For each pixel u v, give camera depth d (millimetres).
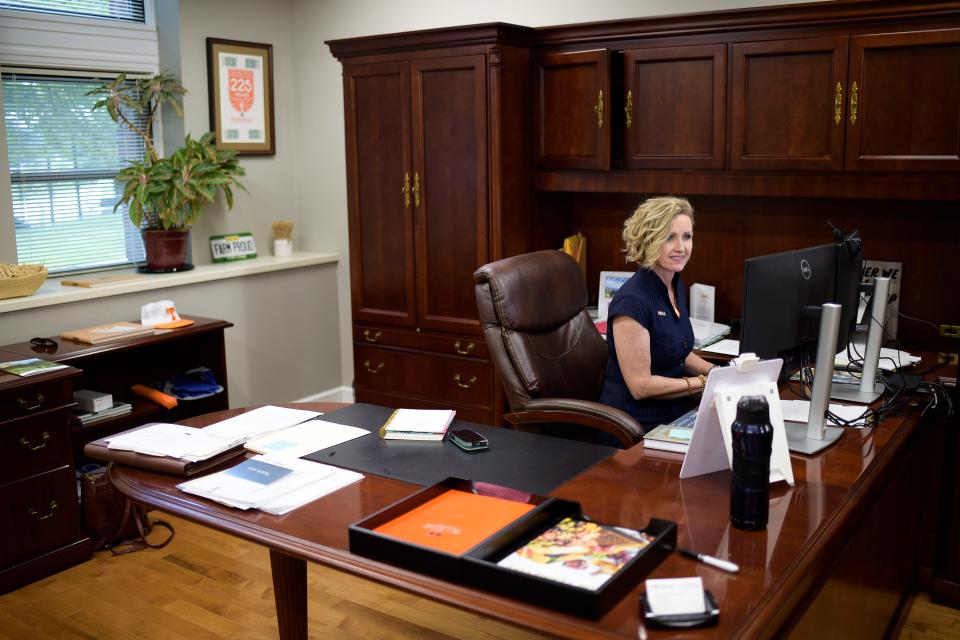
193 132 4480
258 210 4855
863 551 2104
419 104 3834
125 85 4379
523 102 3742
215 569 3234
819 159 3131
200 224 4539
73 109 4180
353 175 4145
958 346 3229
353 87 4055
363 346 4301
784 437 1948
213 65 4492
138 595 3039
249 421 2420
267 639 2750
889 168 3000
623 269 4016
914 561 2865
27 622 2859
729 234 3697
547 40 3666
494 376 3887
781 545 1622
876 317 2506
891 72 2951
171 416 3996
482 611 1405
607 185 3643
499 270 2859
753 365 1918
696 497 1861
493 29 3516
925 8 2838
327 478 1990
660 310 2646
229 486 1931
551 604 1374
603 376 3080
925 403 2521
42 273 3650
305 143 4973
